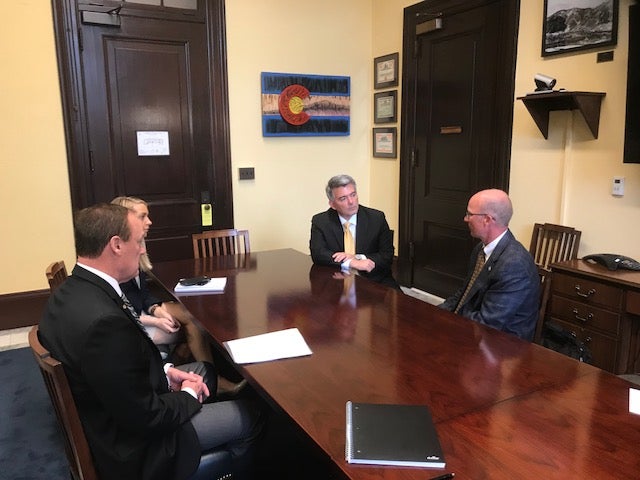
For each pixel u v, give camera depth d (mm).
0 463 2117
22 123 3525
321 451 1105
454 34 3785
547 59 3084
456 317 1938
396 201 4594
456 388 1372
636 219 2719
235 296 2230
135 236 1393
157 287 3287
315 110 4488
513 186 3398
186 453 1370
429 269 4297
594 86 2834
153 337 2322
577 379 1422
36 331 1343
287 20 4273
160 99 3902
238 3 4059
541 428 1174
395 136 4496
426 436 1125
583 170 2945
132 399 1216
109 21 3627
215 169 4168
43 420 2447
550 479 999
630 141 2611
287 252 3160
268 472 1682
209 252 3184
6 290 3645
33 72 3502
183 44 3918
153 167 3959
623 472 1018
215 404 1609
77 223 1358
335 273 2617
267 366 1523
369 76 4715
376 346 1665
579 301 2646
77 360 1225
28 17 3441
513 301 1985
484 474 1015
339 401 1312
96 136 3742
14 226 3605
